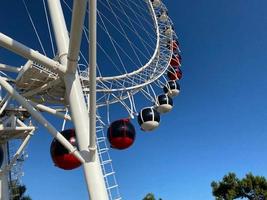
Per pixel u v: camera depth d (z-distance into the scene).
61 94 20.36
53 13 17.66
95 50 12.41
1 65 18.80
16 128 22.41
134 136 20.69
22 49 14.26
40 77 19.00
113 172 17.72
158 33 28.59
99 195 15.02
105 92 23.31
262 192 51.75
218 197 54.28
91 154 15.31
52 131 15.77
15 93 16.23
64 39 17.11
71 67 15.42
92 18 11.27
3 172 23.11
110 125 20.58
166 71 28.17
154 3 29.77
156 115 23.33
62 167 19.06
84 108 15.98
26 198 41.59
